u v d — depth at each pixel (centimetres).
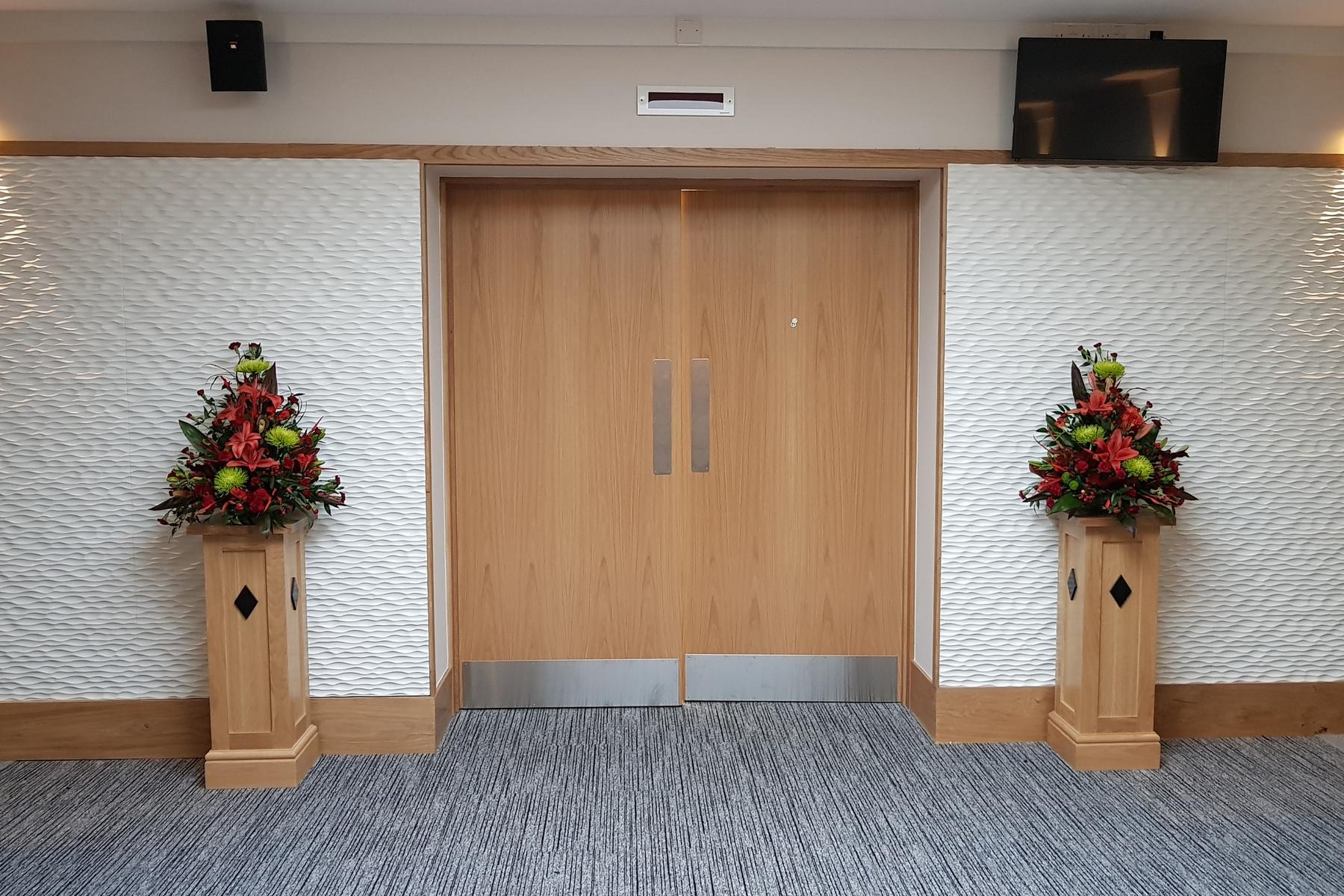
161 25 320
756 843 274
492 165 330
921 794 303
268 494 295
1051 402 337
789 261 372
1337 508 347
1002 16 325
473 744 343
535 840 276
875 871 259
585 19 326
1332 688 352
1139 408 338
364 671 334
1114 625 319
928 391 353
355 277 327
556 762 328
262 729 310
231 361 327
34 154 321
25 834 279
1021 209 333
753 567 379
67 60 321
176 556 333
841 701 379
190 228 324
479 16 325
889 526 379
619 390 372
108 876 256
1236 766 325
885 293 373
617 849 271
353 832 280
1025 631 342
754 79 331
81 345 325
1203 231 337
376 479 331
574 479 373
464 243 365
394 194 327
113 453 328
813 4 315
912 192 369
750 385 375
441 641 354
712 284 372
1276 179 339
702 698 380
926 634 358
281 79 324
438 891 250
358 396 329
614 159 330
